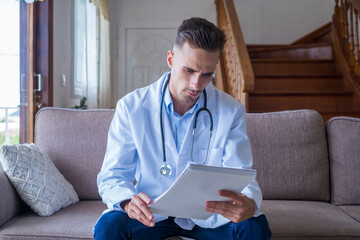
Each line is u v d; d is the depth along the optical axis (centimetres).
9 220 148
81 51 375
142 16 504
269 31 517
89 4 393
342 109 373
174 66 116
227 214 104
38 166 158
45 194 152
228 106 133
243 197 105
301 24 516
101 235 111
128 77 505
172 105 126
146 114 130
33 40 277
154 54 505
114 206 116
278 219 146
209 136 129
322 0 516
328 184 180
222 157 129
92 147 179
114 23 505
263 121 184
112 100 502
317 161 179
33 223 141
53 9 298
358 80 372
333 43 418
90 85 397
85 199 179
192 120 127
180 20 504
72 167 177
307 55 446
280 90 396
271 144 179
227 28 398
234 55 343
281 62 418
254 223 113
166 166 123
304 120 183
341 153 178
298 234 135
